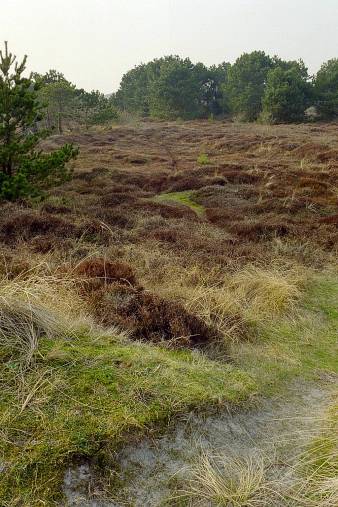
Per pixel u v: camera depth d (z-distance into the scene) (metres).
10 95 9.62
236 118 49.00
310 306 5.55
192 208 11.88
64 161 10.38
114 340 3.67
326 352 4.43
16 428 2.52
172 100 51.00
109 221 9.28
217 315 4.80
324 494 2.49
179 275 6.08
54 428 2.55
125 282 5.12
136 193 12.96
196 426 2.88
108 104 38.53
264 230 8.85
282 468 2.70
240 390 3.32
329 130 31.72
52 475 2.30
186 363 3.61
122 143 28.02
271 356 4.21
